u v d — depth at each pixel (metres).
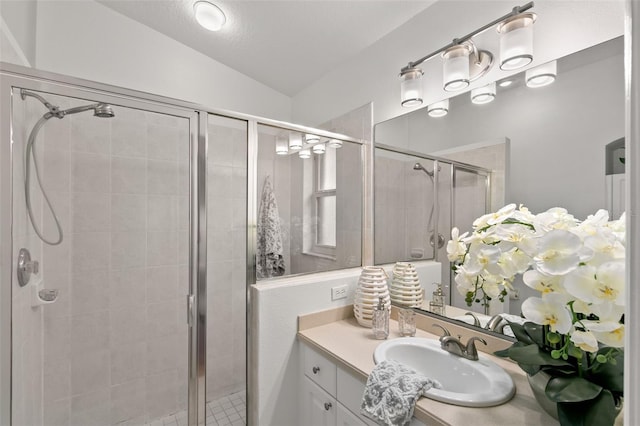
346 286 1.77
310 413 1.48
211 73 2.31
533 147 1.20
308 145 1.77
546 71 1.16
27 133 1.24
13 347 1.15
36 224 1.38
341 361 1.25
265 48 2.14
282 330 1.53
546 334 0.86
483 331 1.31
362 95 2.01
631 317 0.29
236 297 1.81
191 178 1.49
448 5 1.51
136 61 2.01
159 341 1.87
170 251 1.86
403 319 1.51
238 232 1.80
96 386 1.72
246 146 1.56
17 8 1.40
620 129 0.99
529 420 0.86
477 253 0.92
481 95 1.37
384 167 1.86
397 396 0.97
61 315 1.61
